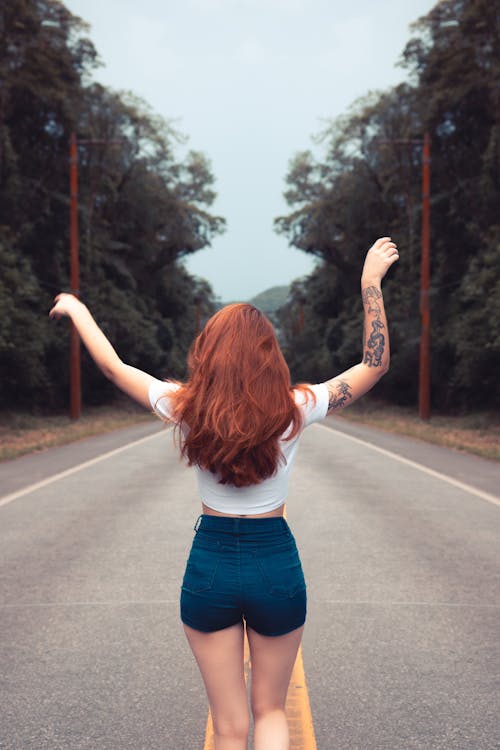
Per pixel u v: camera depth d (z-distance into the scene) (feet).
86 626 16.87
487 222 114.42
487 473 44.19
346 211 182.91
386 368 8.04
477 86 111.34
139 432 85.05
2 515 30.53
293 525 28.32
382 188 168.55
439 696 13.15
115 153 157.48
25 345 103.60
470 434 85.05
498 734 11.76
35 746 11.36
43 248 129.29
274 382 7.34
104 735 11.74
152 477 42.73
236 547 7.45
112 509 31.94
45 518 29.86
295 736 11.67
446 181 126.31
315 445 63.72
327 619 17.39
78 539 25.90
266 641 7.69
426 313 107.55
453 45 116.67
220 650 7.64
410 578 20.88
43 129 121.70
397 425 99.14
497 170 108.47
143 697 13.14
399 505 32.81
